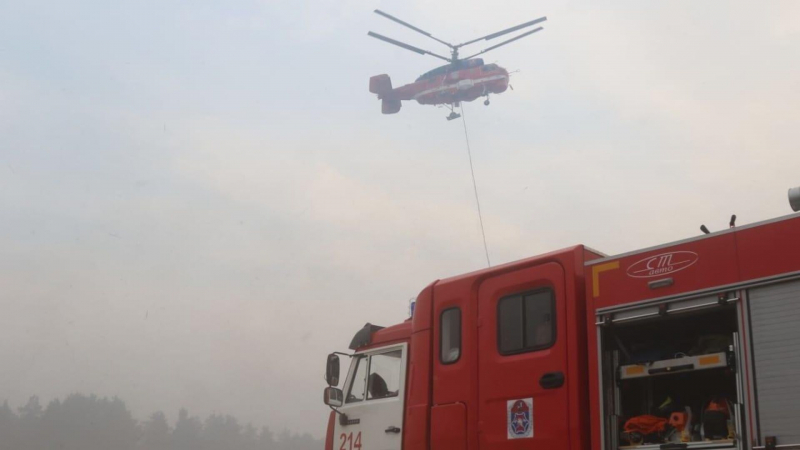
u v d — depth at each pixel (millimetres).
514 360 6148
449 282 6984
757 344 4789
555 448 5672
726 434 4980
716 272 5102
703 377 5340
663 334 5562
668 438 5273
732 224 5473
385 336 7859
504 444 6027
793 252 4766
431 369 6910
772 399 4633
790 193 5848
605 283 5719
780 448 4523
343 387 8125
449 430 6500
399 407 7336
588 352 5703
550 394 5816
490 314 6492
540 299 6164
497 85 32906
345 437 7836
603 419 5477
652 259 5488
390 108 36031
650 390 5562
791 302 4699
